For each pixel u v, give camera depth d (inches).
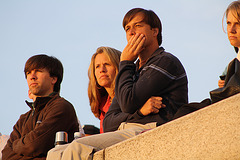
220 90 461.4
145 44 636.1
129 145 464.1
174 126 423.5
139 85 582.6
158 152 431.5
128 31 646.5
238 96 381.4
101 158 490.9
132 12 649.6
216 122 389.7
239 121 374.3
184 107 506.0
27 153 709.3
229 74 488.7
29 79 813.2
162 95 588.1
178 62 611.2
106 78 777.6
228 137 378.3
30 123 766.5
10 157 737.6
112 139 522.9
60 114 736.3
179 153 412.5
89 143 514.0
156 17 653.3
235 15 563.5
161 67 589.9
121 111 641.0
